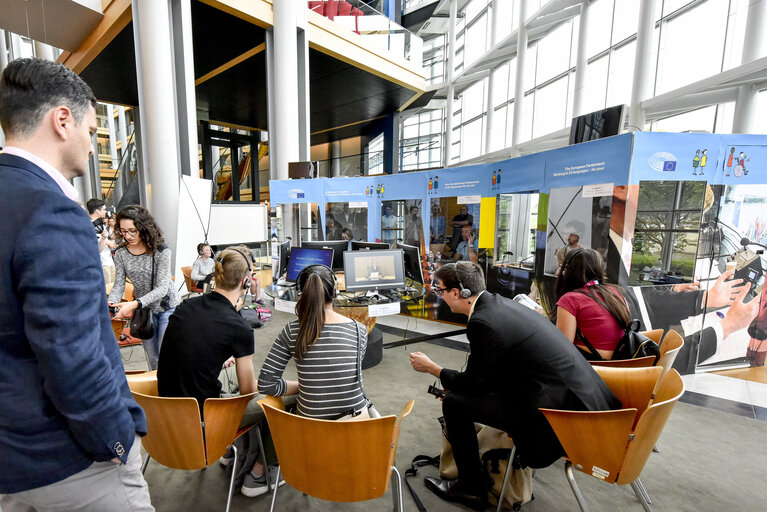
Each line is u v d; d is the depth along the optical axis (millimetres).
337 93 10148
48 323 572
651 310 2672
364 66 8156
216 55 7547
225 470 1819
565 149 2949
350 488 1144
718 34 4453
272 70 6422
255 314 4180
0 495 679
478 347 1382
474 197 3996
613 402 1357
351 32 7723
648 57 4949
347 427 1062
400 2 11844
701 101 4406
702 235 2715
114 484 737
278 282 3539
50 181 660
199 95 10172
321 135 15500
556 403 1276
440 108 12859
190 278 4594
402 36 9188
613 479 1153
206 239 5691
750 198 2723
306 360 1326
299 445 1134
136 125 11117
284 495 1656
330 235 5258
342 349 1339
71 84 697
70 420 613
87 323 624
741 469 1814
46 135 674
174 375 1338
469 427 1488
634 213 2508
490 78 9758
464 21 10766
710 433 2123
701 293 2783
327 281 1396
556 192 3068
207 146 11883
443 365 3127
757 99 3971
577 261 1818
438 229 4418
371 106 11461
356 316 2842
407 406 1266
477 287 1534
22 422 608
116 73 8422
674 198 2752
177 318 1380
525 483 1550
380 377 2871
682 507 1563
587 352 1745
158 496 1636
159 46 4879
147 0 4762
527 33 7605
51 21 6258
